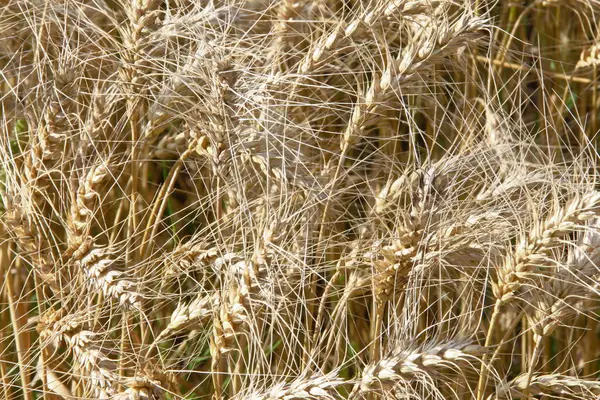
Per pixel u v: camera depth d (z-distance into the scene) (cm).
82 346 112
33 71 122
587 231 115
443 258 116
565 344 131
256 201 117
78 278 116
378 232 122
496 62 133
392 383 109
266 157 115
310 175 118
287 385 111
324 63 119
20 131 126
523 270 111
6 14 128
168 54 121
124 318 115
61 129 116
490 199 118
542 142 137
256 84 116
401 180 121
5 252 127
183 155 121
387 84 116
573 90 145
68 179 118
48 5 122
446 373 122
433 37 116
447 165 115
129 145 122
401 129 136
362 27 118
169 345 129
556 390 115
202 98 117
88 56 121
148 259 118
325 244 123
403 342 111
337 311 120
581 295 114
